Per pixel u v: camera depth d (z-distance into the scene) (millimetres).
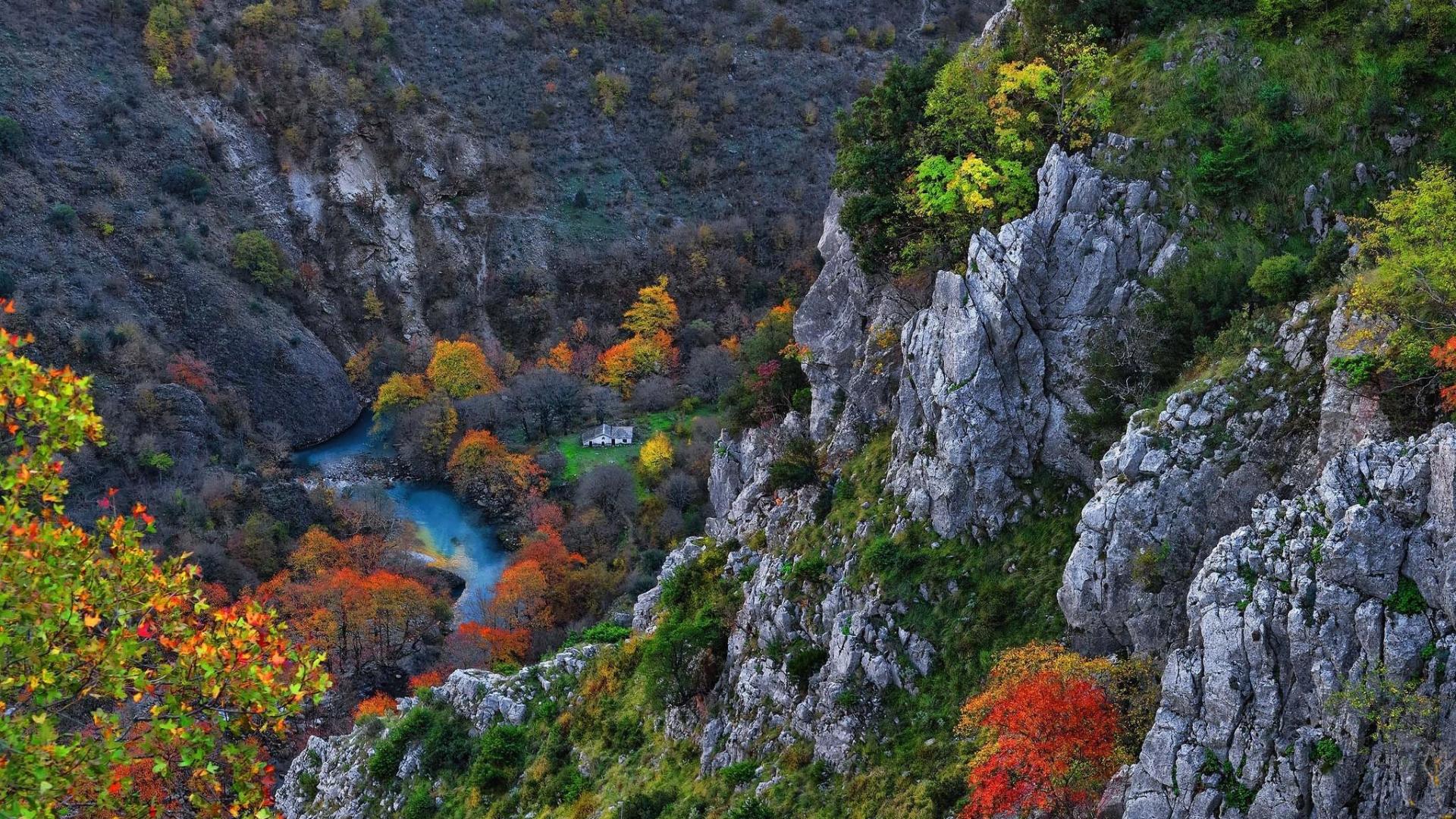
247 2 194125
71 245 147000
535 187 188375
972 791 38094
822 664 48375
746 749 49062
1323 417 35156
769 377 72312
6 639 22875
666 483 120375
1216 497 37062
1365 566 29641
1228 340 40531
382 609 100688
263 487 129750
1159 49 49875
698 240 179000
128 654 24453
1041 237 45875
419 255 183250
